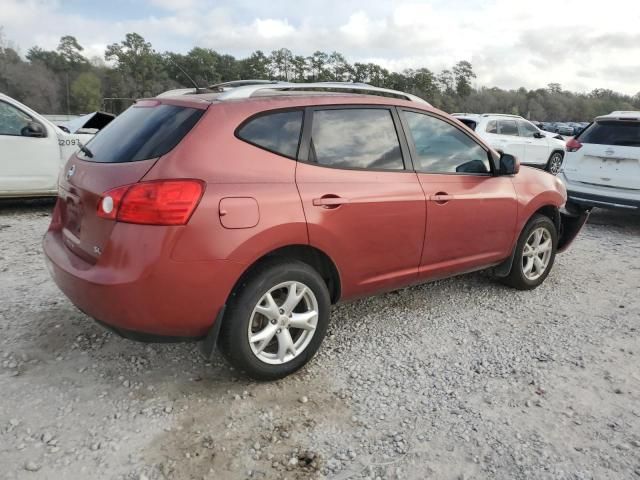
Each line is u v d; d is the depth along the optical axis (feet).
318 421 9.31
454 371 11.14
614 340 12.81
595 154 24.59
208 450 8.47
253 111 10.00
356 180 11.01
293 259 10.27
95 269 9.00
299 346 10.63
